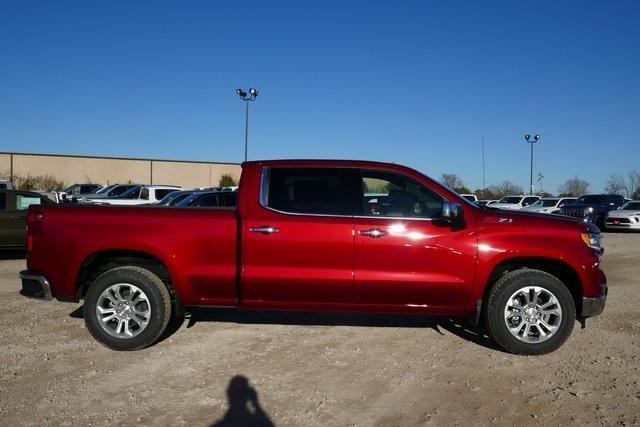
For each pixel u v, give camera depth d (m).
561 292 5.31
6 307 7.23
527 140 45.62
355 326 6.40
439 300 5.40
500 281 5.39
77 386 4.57
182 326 6.36
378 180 5.54
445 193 5.50
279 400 4.31
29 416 4.01
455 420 3.98
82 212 5.55
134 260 5.70
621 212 22.75
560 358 5.31
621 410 4.14
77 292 5.57
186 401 4.29
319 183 5.53
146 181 56.22
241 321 6.58
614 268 11.35
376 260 5.33
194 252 5.42
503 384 4.66
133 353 5.40
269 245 5.37
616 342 5.83
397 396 4.40
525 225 5.39
